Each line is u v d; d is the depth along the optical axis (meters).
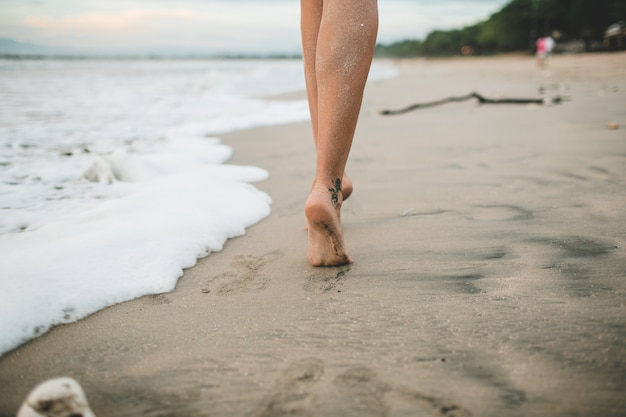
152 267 1.43
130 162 2.59
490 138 3.64
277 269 1.46
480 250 1.50
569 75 13.23
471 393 0.85
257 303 1.25
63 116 5.13
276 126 5.10
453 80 14.38
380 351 0.99
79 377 0.96
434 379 0.89
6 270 1.31
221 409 0.85
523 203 1.96
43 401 0.78
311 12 1.51
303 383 0.90
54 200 2.12
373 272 1.39
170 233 1.64
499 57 68.31
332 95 1.32
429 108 6.33
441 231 1.71
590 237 1.53
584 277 1.25
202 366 0.98
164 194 2.11
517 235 1.61
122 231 1.63
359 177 2.62
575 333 1.00
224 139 4.16
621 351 0.93
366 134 4.20
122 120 5.05
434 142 3.62
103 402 0.89
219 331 1.11
